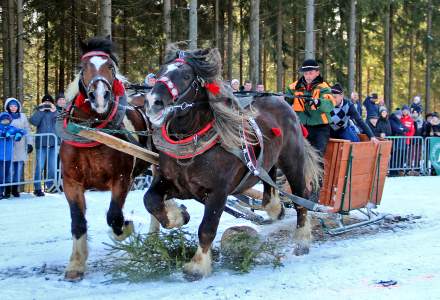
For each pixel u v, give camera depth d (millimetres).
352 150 6438
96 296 4285
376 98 13188
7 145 8836
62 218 7484
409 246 5922
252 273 4926
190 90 4449
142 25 20828
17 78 14891
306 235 5766
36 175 9328
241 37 23219
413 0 26297
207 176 4605
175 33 18266
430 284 4453
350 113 7188
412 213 8031
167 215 4898
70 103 4957
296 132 5812
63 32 19672
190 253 5059
